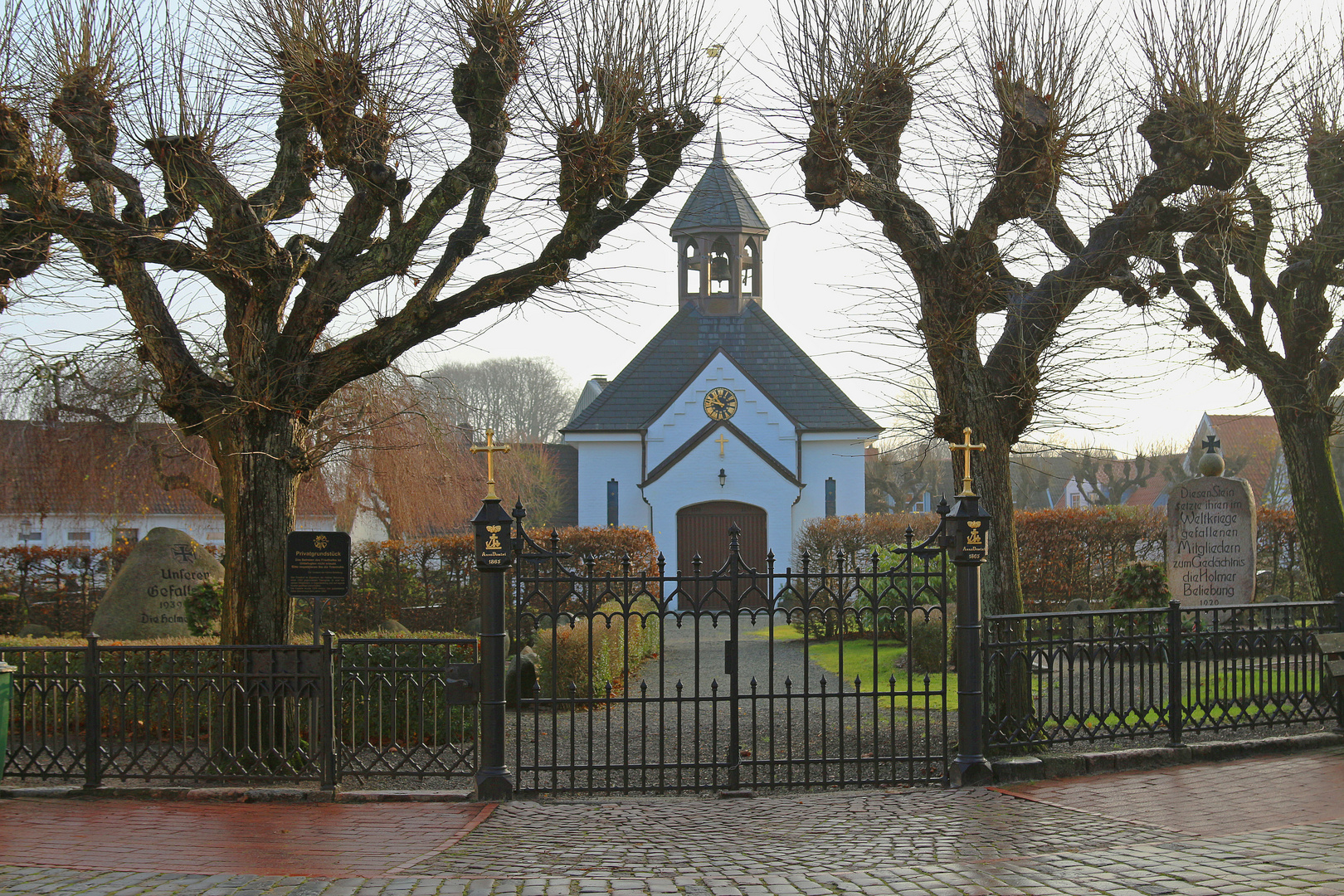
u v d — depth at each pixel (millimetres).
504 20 8836
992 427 9375
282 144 9242
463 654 10266
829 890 5379
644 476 33031
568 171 8875
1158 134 9617
